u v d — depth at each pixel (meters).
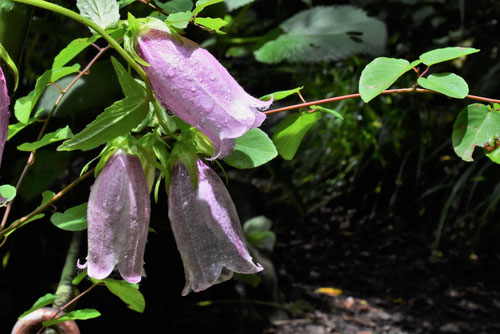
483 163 1.69
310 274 1.50
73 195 0.96
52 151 0.84
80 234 0.69
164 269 1.18
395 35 1.50
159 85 0.42
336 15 1.01
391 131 1.86
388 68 0.47
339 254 1.62
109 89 0.74
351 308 1.34
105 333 1.14
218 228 0.43
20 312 1.12
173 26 0.43
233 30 1.27
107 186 0.43
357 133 1.94
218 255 0.43
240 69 1.62
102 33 0.42
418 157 1.83
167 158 0.43
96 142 0.42
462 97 0.46
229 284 1.27
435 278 1.48
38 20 0.79
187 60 0.42
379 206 1.85
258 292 1.28
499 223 1.62
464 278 1.48
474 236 1.63
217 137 0.42
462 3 1.59
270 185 1.96
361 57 1.79
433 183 1.82
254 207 1.34
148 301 1.19
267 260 1.31
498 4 1.68
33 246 1.14
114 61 0.42
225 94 0.42
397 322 1.29
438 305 1.36
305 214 1.82
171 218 0.43
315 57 0.98
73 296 0.63
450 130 1.83
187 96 0.42
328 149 2.00
